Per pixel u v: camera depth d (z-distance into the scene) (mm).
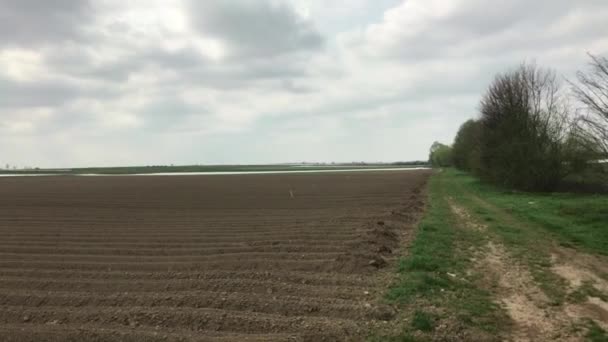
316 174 82188
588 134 22047
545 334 6488
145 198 32969
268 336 6516
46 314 7711
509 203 24531
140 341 6469
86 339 6562
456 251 12062
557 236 14219
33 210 25250
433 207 23188
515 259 11133
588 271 9945
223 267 10773
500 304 7773
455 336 6422
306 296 8359
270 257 11750
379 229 14992
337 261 10828
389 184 46438
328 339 6391
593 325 6785
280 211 23391
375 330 6660
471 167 48312
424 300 7941
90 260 12039
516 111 34406
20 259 12227
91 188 45281
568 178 31312
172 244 14164
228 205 27266
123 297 8523
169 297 8391
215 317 7258
